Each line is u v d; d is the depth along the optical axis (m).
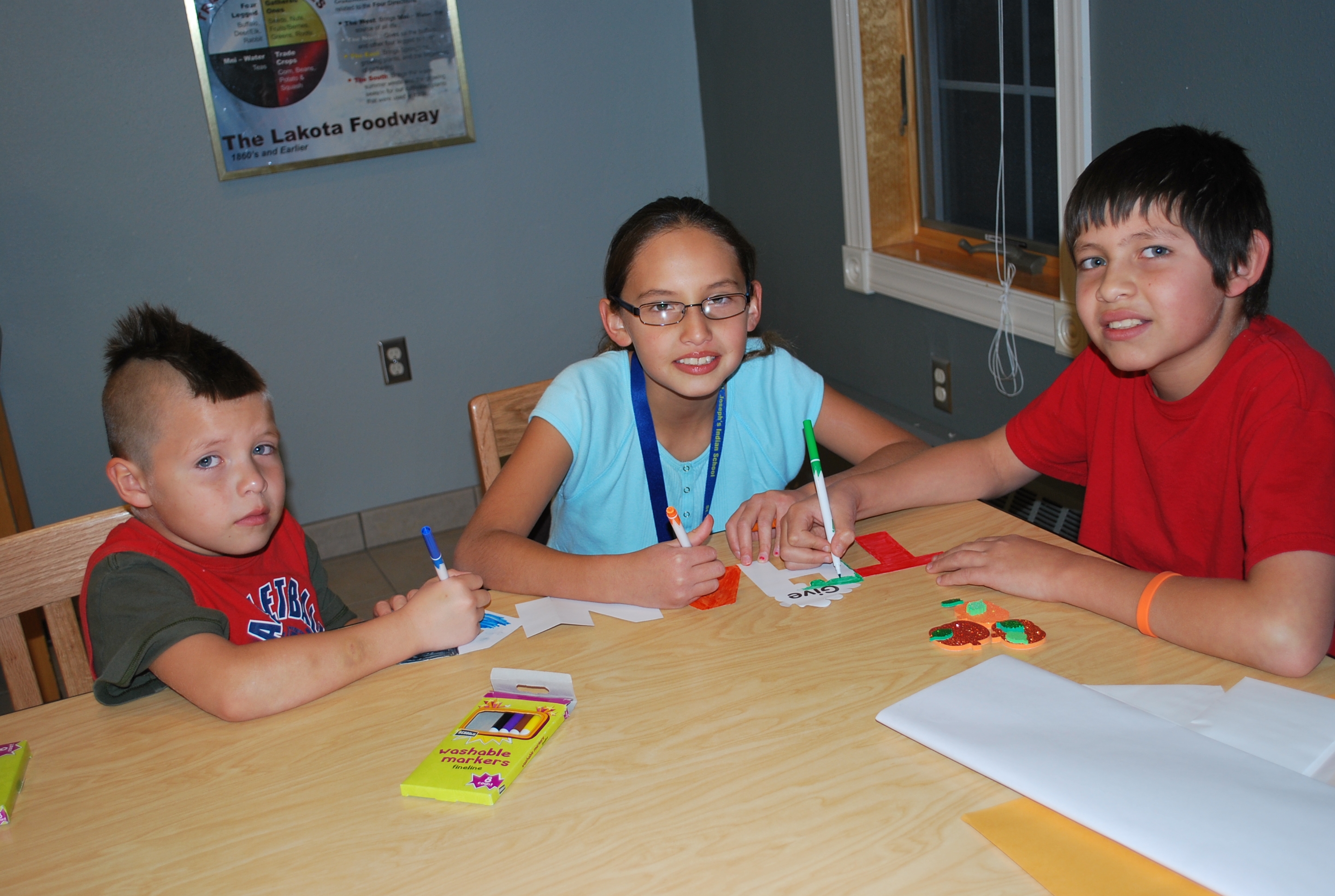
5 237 2.69
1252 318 1.08
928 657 0.94
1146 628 0.93
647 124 3.24
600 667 0.97
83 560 1.22
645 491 1.42
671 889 0.69
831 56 2.51
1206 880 0.63
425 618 1.02
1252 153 1.53
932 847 0.70
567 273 3.25
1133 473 1.21
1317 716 0.80
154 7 2.66
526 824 0.77
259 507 1.11
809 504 1.19
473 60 2.99
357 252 3.01
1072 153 1.87
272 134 2.83
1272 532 0.91
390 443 3.18
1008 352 2.15
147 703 0.99
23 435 2.81
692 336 1.22
